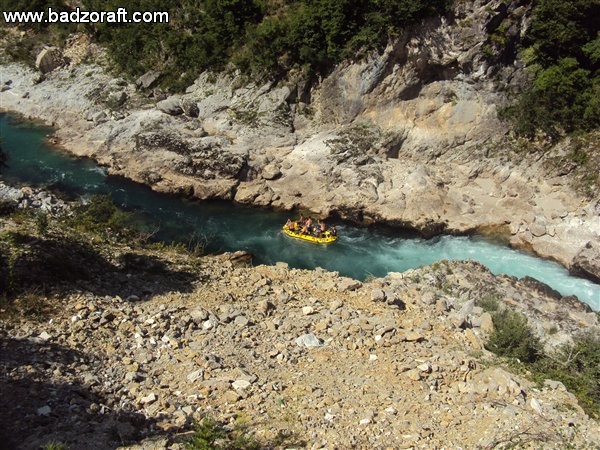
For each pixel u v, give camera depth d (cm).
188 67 4516
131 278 1803
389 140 3875
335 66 3978
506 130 3831
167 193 3775
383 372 1401
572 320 2317
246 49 4322
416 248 3412
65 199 3512
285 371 1385
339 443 1094
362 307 1816
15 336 1303
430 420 1195
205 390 1237
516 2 3647
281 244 3366
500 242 3475
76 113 4538
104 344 1370
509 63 3797
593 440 1148
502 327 1719
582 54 3809
